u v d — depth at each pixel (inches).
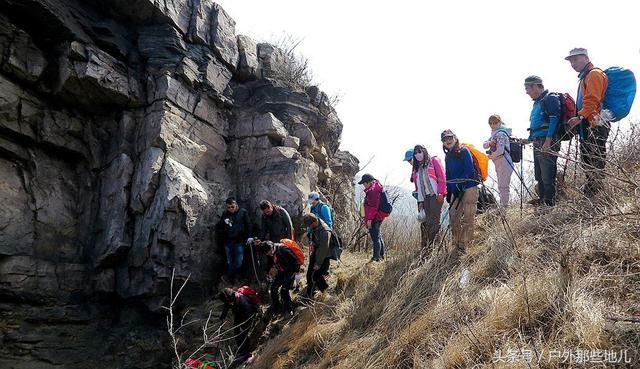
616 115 204.4
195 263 297.7
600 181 181.0
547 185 223.0
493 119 271.1
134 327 290.5
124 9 315.6
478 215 268.7
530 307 145.2
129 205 295.0
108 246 286.8
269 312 289.0
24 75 270.4
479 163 233.3
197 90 337.1
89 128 308.3
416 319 186.7
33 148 285.1
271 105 396.5
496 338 142.2
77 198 302.0
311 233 280.7
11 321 255.3
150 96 312.5
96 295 290.5
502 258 188.5
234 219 313.0
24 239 269.3
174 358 278.8
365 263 316.5
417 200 271.4
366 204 312.7
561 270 150.3
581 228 167.2
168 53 324.8
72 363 267.9
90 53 283.6
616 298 135.3
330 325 236.7
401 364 167.3
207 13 357.4
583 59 215.6
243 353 261.0
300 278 321.1
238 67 386.9
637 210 152.3
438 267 214.5
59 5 278.7
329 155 451.5
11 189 270.2
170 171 292.5
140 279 286.5
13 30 263.3
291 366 226.1
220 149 354.9
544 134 231.0
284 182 344.2
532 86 236.2
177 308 292.2
